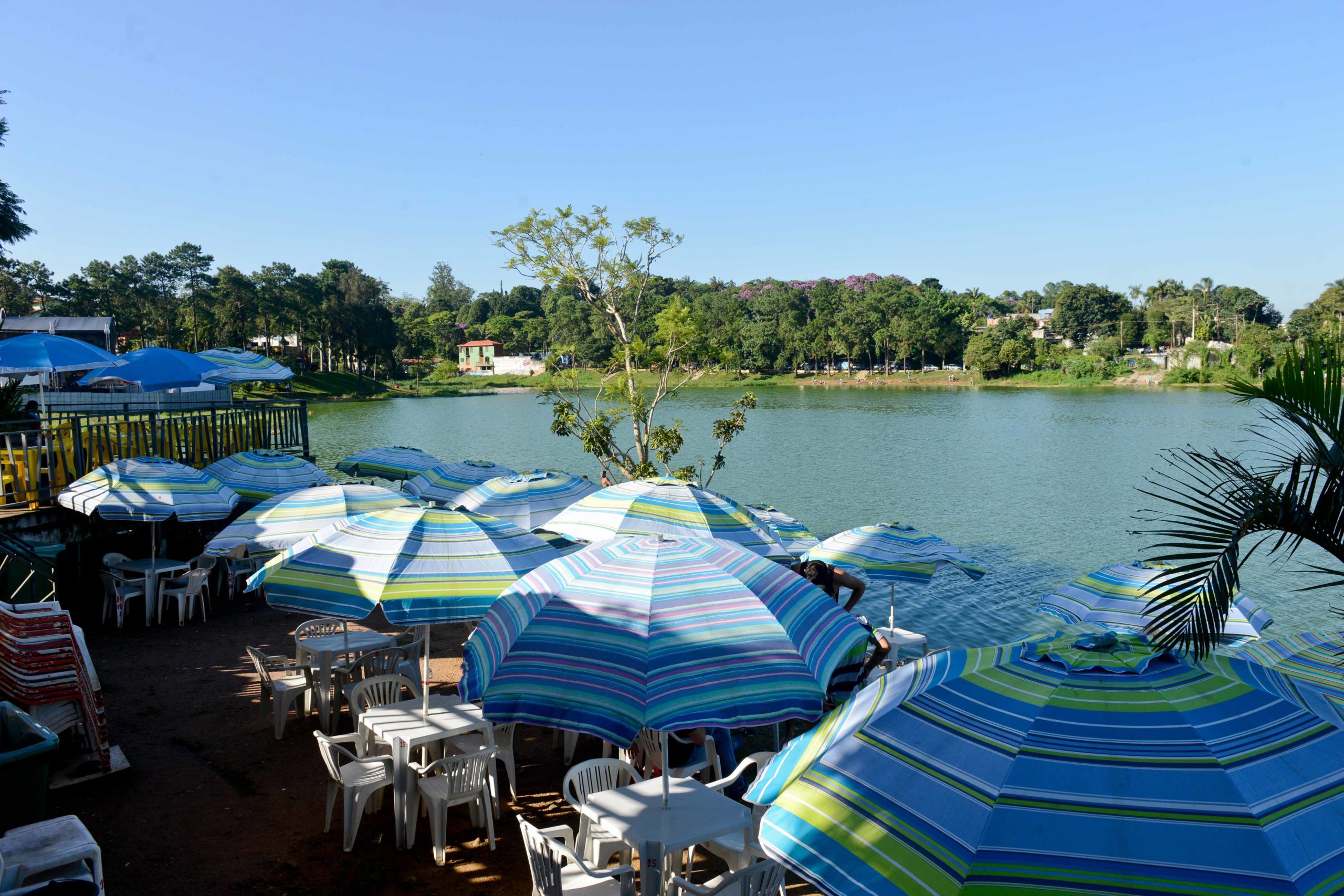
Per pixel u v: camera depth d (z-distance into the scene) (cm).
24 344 1466
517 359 15400
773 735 891
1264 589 1958
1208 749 316
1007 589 1945
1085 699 342
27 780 492
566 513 958
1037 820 301
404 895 589
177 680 1018
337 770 657
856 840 316
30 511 1202
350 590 602
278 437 1898
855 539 1075
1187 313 14400
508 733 723
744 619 479
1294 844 286
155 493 1155
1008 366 13725
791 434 5750
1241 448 4522
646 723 416
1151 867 283
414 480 1535
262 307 10250
